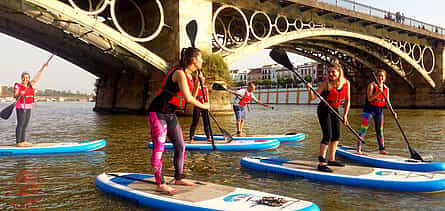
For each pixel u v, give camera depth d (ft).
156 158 13.03
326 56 146.00
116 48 70.44
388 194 13.92
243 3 86.69
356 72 160.04
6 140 32.50
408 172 16.05
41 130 41.65
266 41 89.61
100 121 58.95
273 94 273.95
